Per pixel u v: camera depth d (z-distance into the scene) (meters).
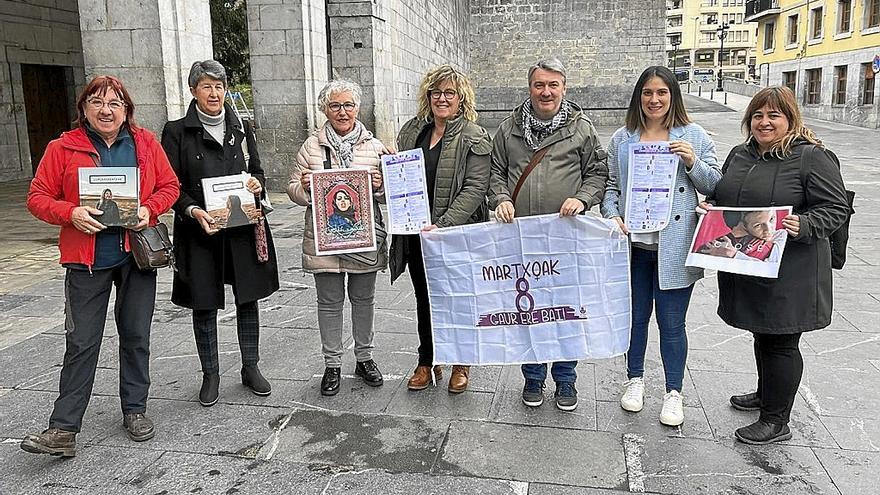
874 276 6.85
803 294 3.36
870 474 3.28
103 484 3.29
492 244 3.95
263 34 11.98
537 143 3.83
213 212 3.80
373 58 14.69
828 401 4.07
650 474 3.31
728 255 3.42
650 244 3.76
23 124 15.91
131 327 3.65
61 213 3.31
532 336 3.98
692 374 4.51
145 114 9.16
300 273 7.29
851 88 30.50
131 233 3.51
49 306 6.22
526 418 3.93
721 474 3.30
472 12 32.22
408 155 3.96
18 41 15.63
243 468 3.42
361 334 4.39
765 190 3.41
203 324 4.07
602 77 32.09
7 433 3.79
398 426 3.85
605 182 3.90
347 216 4.05
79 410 3.49
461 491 3.20
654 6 31.16
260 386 4.25
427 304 4.24
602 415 3.95
